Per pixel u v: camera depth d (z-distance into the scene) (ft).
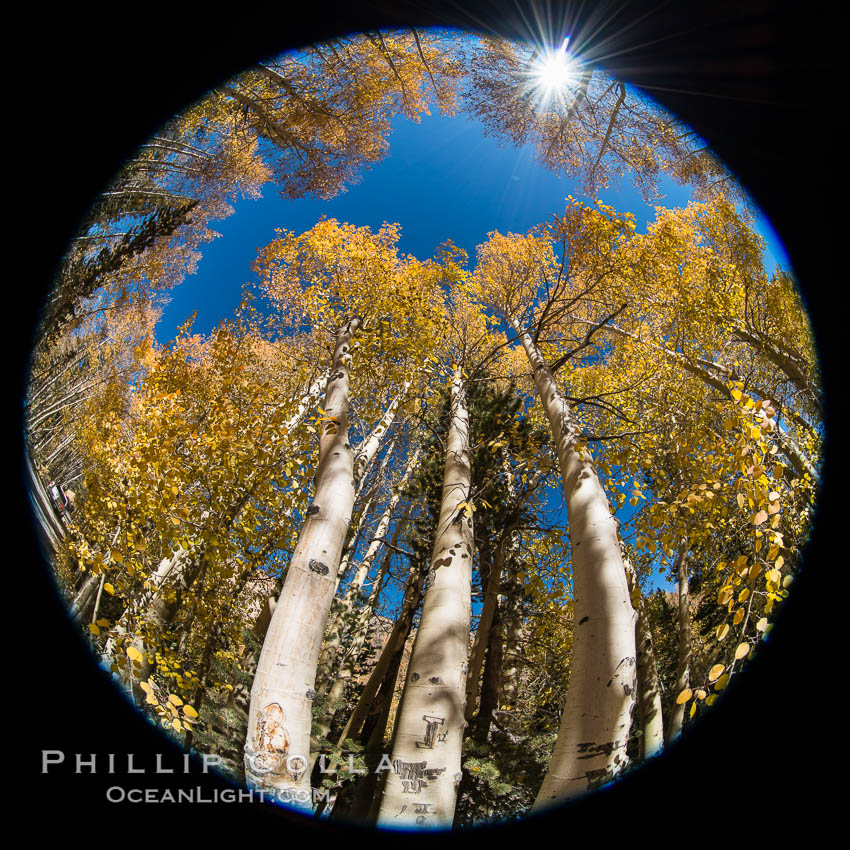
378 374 22.21
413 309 22.30
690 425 19.34
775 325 20.57
